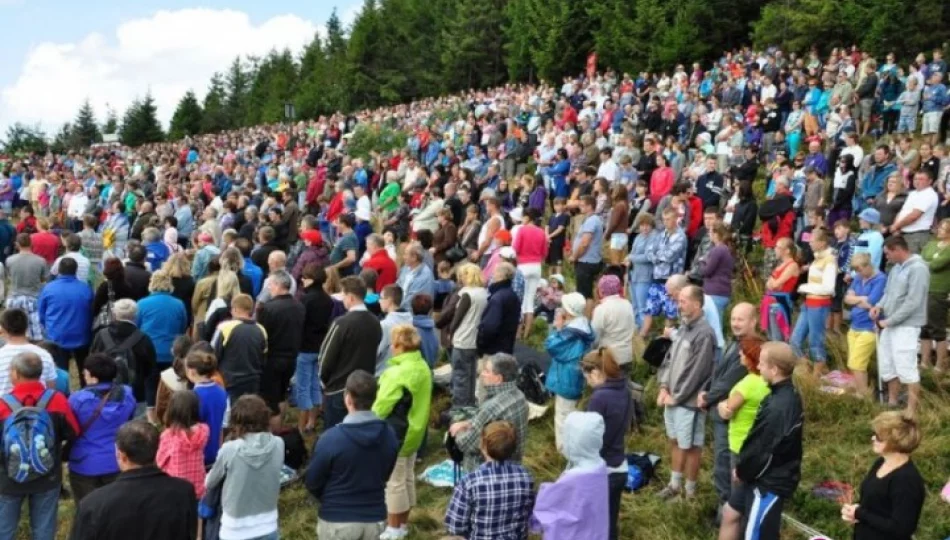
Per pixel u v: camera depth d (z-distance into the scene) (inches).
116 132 3634.4
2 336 294.7
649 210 586.9
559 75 1894.7
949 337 422.9
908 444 211.9
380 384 283.9
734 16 1673.2
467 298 366.3
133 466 189.0
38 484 251.9
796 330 419.8
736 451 255.3
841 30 1371.8
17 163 1146.0
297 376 376.8
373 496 226.1
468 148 976.3
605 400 254.1
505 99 1296.8
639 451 353.7
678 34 1633.9
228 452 219.5
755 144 794.2
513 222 581.3
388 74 2481.5
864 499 217.9
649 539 288.4
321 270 374.0
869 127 862.5
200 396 275.1
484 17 2234.3
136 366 326.0
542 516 215.2
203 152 1581.0
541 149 829.2
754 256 580.7
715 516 298.7
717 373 278.2
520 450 259.9
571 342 332.8
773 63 972.6
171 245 567.5
